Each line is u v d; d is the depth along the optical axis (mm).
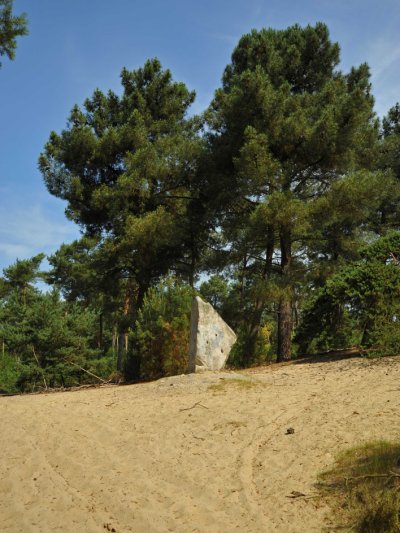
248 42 22125
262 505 5586
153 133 24047
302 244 25562
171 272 25203
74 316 21078
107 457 7441
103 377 20719
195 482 6359
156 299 17125
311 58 21469
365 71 23672
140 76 25172
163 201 23719
